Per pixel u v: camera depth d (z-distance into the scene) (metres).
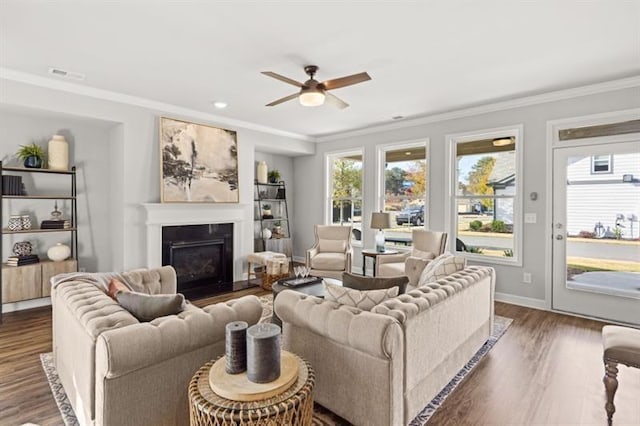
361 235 6.12
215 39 2.76
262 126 5.80
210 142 5.07
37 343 3.00
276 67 3.32
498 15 2.40
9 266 3.70
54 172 4.11
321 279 3.84
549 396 2.23
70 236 4.38
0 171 3.59
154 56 3.09
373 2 2.25
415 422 1.95
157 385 1.55
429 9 2.33
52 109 3.72
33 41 2.81
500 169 4.56
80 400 1.70
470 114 4.70
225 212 5.23
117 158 4.45
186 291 4.80
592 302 3.81
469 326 2.63
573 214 3.93
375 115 5.07
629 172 3.57
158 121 4.57
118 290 2.17
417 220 5.45
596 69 3.33
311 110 4.83
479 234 4.74
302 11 2.36
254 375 1.40
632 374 2.52
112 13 2.39
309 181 7.05
